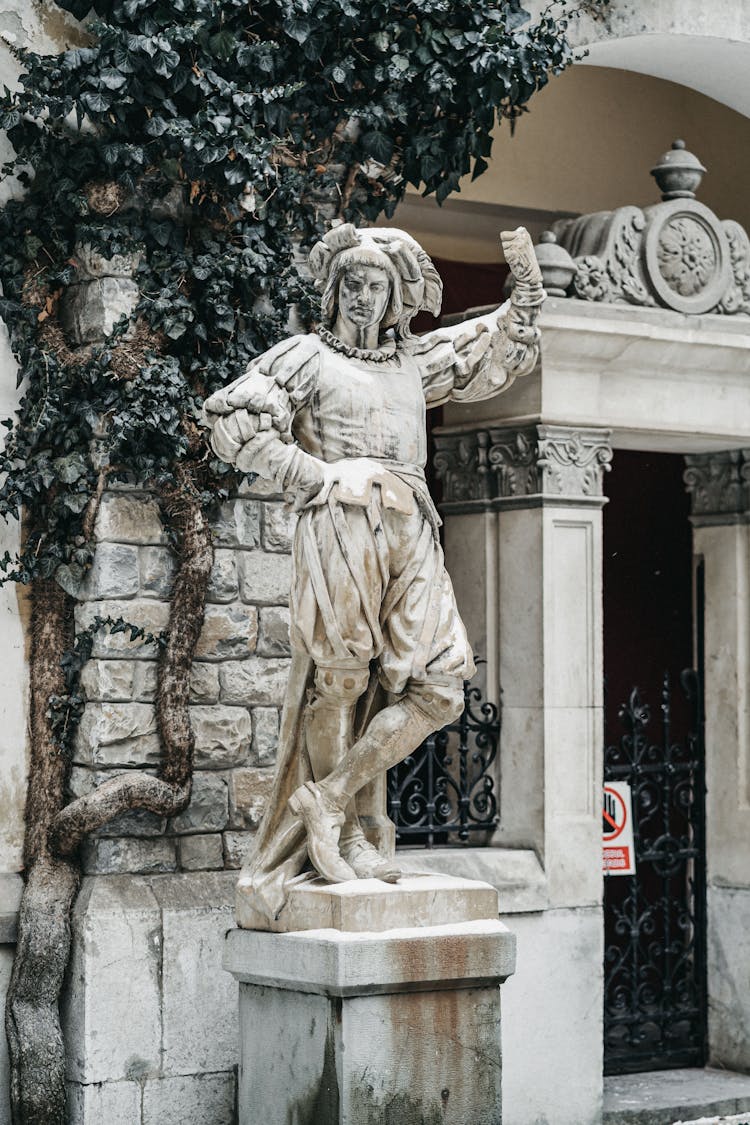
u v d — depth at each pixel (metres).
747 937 13.47
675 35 12.70
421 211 14.67
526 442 12.50
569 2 12.45
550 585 12.42
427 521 9.21
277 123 10.61
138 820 10.62
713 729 13.78
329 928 8.80
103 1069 10.30
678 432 12.93
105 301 10.57
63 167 10.59
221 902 10.71
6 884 10.62
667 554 15.69
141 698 10.64
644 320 12.57
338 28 10.78
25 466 10.70
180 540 10.70
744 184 15.15
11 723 10.72
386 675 9.05
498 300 15.36
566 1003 12.26
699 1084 13.12
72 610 10.73
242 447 8.82
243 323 10.89
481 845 12.62
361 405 9.13
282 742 9.41
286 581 11.15
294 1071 8.92
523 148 14.70
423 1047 8.82
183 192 10.78
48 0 10.79
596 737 12.55
